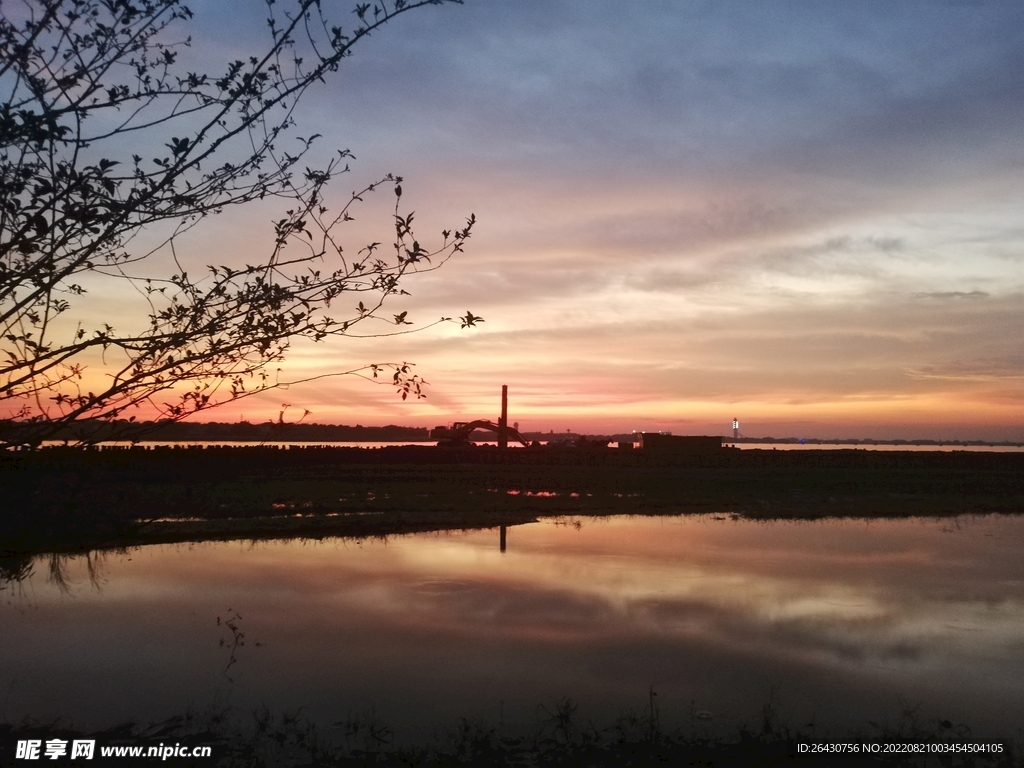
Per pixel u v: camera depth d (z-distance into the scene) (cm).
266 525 2189
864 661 967
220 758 670
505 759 666
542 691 848
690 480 4153
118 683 868
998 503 3100
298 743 702
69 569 1577
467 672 912
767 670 928
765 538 2086
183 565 1634
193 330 380
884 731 730
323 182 407
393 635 1078
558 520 2481
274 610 1224
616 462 5622
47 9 343
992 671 930
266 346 393
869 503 3066
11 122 318
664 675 907
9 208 330
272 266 398
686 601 1298
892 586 1440
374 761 662
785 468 5434
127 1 353
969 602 1306
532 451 5966
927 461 5900
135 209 358
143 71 369
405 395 447
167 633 1081
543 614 1201
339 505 2689
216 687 857
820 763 660
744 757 672
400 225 414
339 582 1452
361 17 390
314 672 908
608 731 732
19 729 730
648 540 2031
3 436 352
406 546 1917
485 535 2128
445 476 4088
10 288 334
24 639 1045
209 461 4147
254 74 382
